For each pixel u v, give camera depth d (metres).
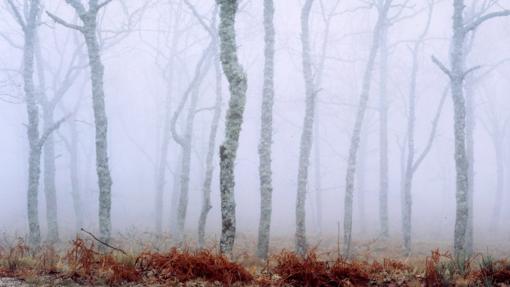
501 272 7.52
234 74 9.16
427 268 7.53
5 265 7.78
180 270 7.25
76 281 6.96
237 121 9.12
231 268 7.29
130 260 7.57
